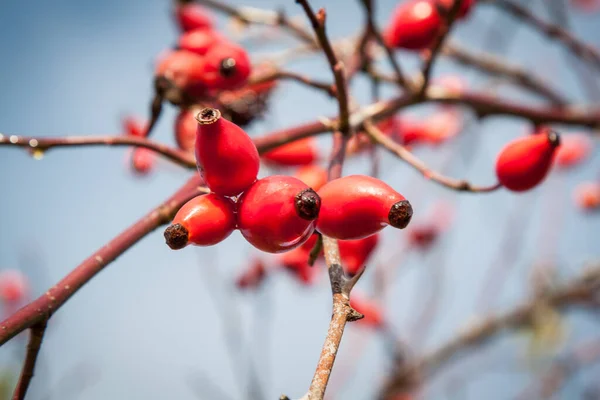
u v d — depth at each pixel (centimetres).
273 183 36
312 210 35
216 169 36
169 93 44
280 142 42
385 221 36
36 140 41
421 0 49
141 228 38
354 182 36
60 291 37
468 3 49
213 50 45
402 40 48
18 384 36
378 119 47
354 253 42
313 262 38
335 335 35
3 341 36
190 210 36
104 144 41
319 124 43
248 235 36
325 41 41
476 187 42
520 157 41
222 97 48
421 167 42
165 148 42
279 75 46
